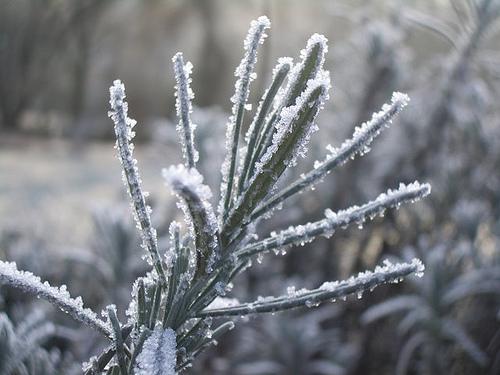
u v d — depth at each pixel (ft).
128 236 8.32
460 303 9.29
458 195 10.46
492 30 10.66
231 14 58.54
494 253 8.78
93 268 8.70
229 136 2.51
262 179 2.25
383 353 10.09
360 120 11.94
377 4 13.11
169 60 60.80
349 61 12.80
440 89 11.23
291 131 2.17
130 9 58.85
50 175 26.50
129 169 2.26
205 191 1.93
